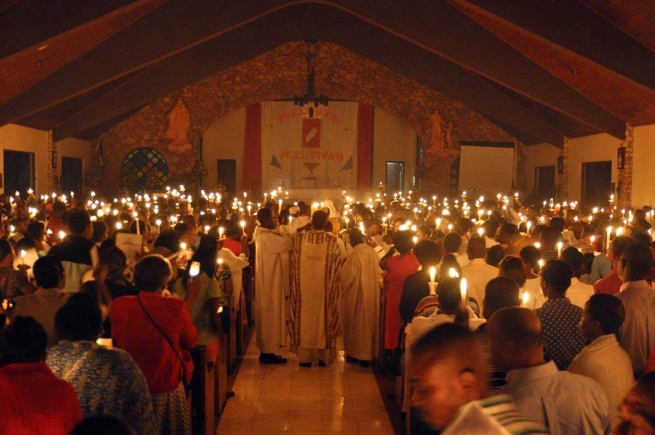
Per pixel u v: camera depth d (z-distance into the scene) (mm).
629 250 4641
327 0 17922
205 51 22719
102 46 17734
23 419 2848
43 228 7867
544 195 25641
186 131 25844
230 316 7305
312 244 8055
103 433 2191
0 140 18719
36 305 4359
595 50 13922
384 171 28422
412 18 18312
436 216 13312
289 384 7547
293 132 27609
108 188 25938
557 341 4039
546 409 2895
